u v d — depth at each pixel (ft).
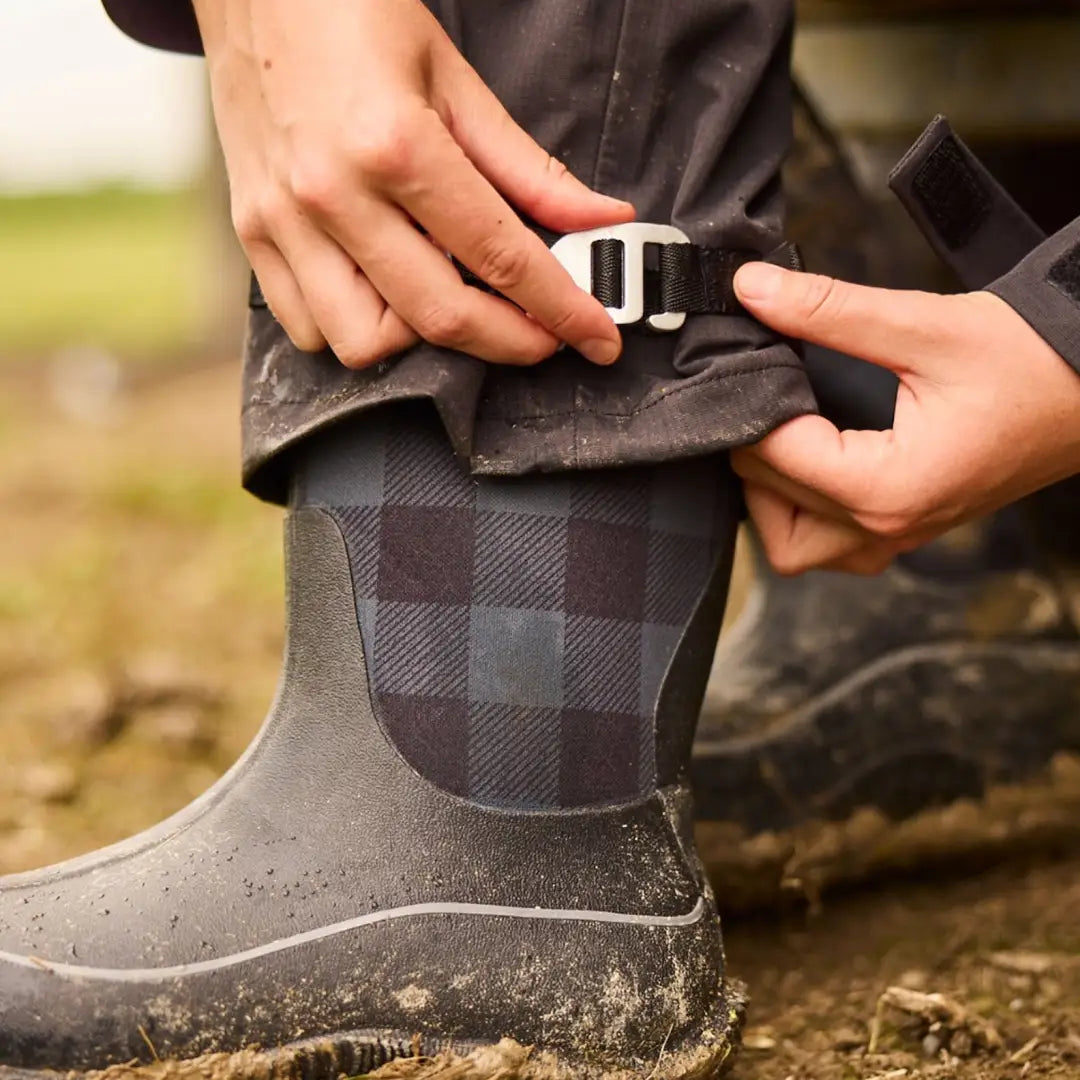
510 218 2.56
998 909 4.08
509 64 2.77
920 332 2.78
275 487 3.10
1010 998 3.53
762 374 2.82
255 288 2.97
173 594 8.82
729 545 3.08
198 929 2.62
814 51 4.70
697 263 2.80
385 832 2.72
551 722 2.80
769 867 3.83
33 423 16.99
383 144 2.48
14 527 10.95
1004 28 4.30
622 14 2.77
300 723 2.84
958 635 4.06
